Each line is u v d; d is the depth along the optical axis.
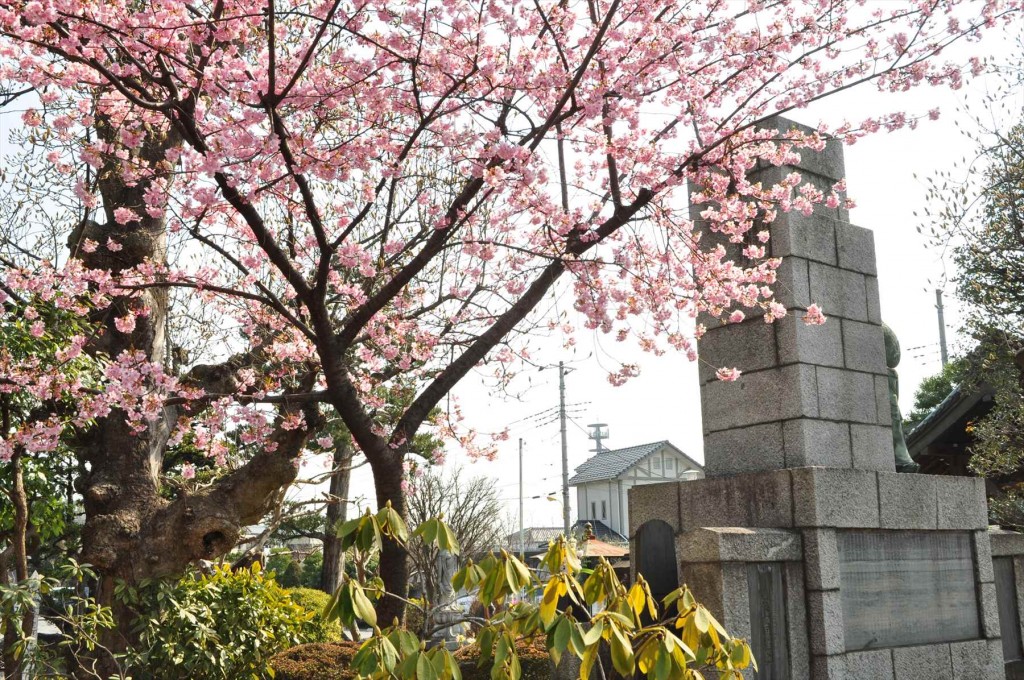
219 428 7.11
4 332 6.70
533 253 5.80
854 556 6.02
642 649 2.73
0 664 7.07
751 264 6.74
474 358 5.90
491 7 5.37
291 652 8.30
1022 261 10.53
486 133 5.36
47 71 5.04
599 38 5.30
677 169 5.96
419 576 11.42
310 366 7.63
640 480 40.34
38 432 6.20
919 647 6.20
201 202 5.32
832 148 7.20
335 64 5.91
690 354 6.59
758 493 6.11
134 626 7.60
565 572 2.81
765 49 6.06
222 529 8.21
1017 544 7.55
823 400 6.36
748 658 2.94
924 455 12.50
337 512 17.34
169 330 9.88
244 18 5.06
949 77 5.77
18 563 6.68
